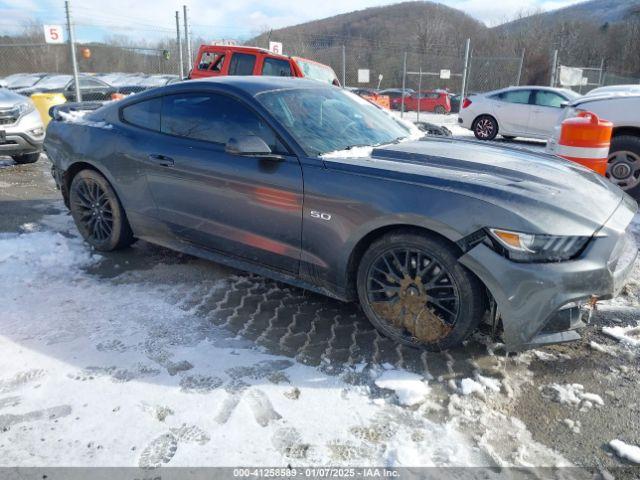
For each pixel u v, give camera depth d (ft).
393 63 92.12
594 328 9.87
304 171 9.34
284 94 10.89
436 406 7.51
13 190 20.40
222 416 7.14
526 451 6.66
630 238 9.07
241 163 10.06
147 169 11.57
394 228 8.72
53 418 7.02
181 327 9.58
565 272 7.55
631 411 7.47
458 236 7.92
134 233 12.60
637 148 18.92
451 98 94.48
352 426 7.04
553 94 39.86
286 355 8.73
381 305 9.07
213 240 10.93
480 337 9.39
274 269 10.25
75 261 12.74
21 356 8.48
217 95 10.87
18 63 60.34
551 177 9.16
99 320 9.77
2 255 12.79
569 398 7.72
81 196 13.42
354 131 10.98
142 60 63.87
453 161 9.52
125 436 6.70
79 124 13.25
